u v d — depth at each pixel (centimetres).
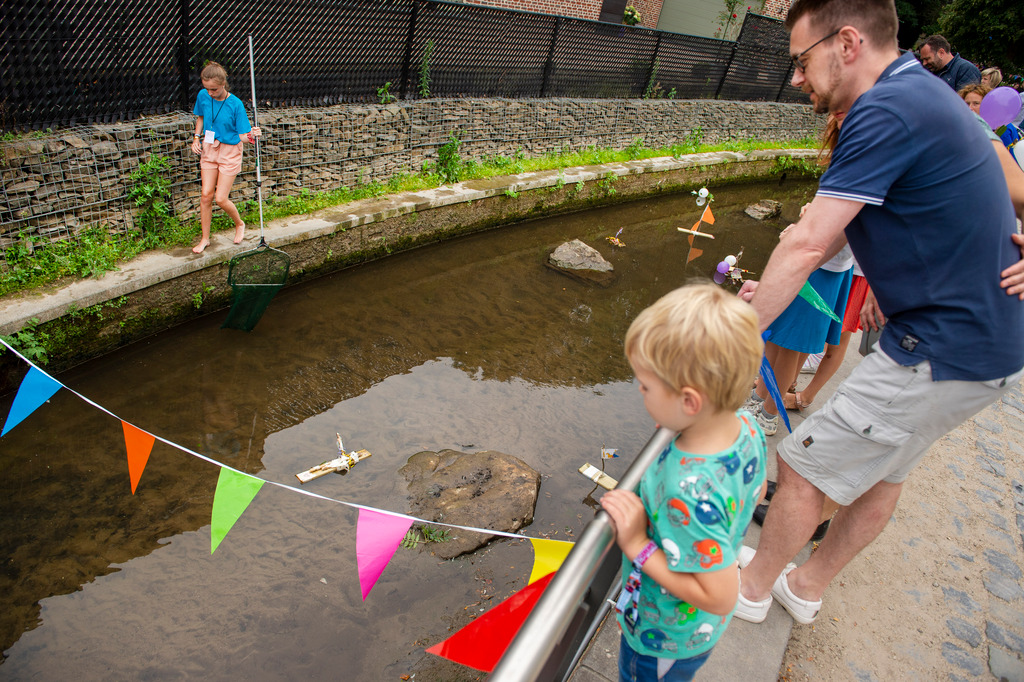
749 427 125
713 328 104
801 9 184
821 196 171
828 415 195
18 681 299
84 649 314
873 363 186
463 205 824
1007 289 163
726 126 1366
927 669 234
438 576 370
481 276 751
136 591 343
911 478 345
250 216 652
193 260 557
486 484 430
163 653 315
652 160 1154
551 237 908
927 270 168
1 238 475
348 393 517
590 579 112
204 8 584
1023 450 391
